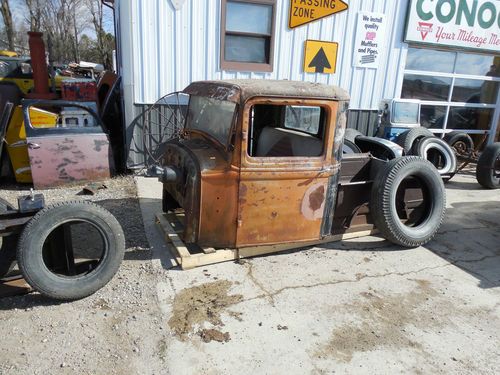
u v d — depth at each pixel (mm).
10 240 3043
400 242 4105
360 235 4430
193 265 3631
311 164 3527
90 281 3092
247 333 2857
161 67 6500
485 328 3057
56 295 2986
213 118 3727
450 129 9188
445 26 8086
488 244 4523
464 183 7137
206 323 2939
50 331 2793
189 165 3404
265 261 3842
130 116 6520
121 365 2525
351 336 2885
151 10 6227
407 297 3398
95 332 2803
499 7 8438
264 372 2521
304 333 2889
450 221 5172
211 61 6723
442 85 8805
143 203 5266
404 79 8383
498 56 9055
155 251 3963
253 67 6953
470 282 3691
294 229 3705
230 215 3492
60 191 5684
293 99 3314
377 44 7688
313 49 7211
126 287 3328
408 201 4336
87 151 5914
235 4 6629
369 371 2572
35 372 2445
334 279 3607
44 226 2893
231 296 3270
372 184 4164
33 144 5551
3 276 3094
